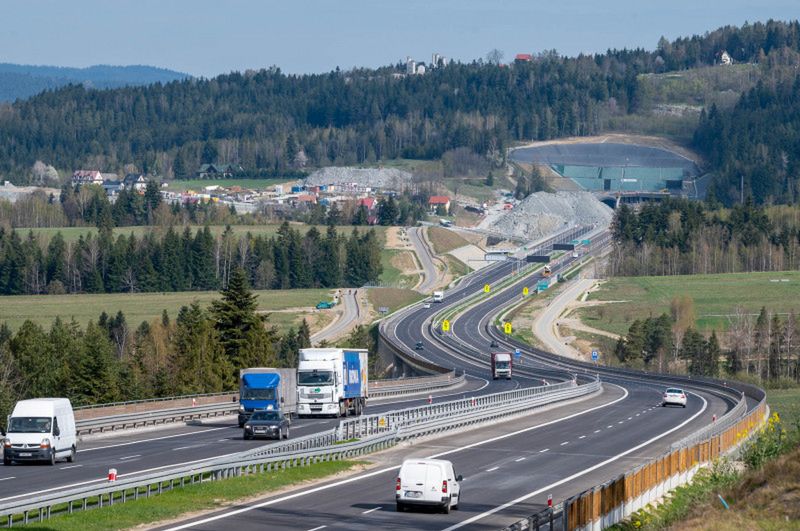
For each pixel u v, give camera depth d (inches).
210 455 3705.7
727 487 3161.9
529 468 3624.5
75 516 2395.4
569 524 2170.3
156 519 2459.4
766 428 4279.0
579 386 7396.7
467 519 2618.1
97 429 4579.2
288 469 3348.9
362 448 3919.8
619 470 3577.8
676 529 2504.9
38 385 7755.9
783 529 2471.7
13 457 3341.5
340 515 2618.1
